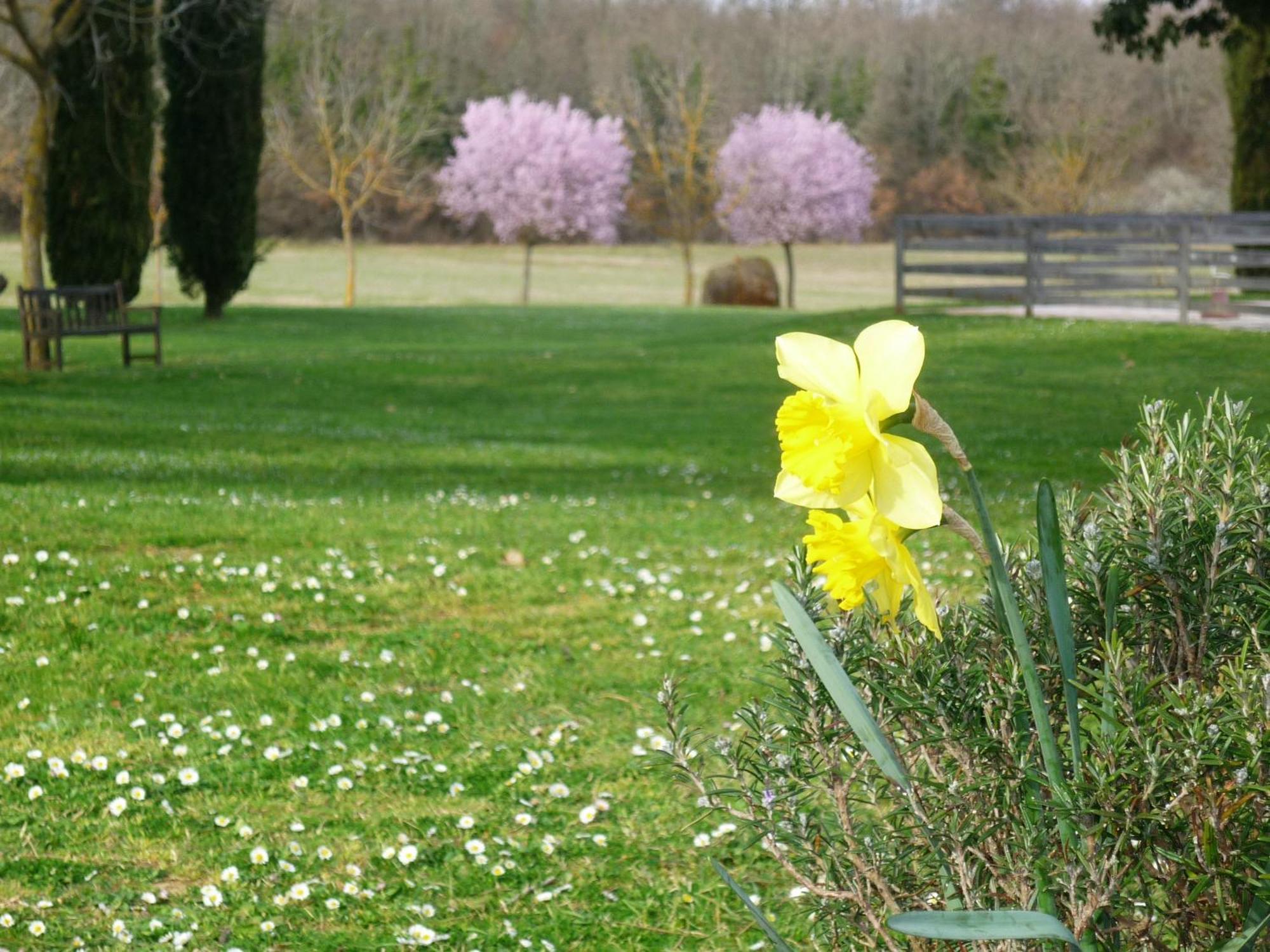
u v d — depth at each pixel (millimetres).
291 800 4305
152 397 17953
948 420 15477
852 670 2064
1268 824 1710
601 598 7082
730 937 3441
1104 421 14953
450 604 6879
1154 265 21422
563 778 4559
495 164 52125
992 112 68438
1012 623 1701
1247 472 1999
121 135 23859
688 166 51719
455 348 25422
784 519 9594
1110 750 1692
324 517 9055
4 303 38594
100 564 7203
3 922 3316
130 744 4695
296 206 71625
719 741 2188
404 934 3383
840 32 78125
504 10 80875
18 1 20375
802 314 33875
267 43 53688
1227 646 1949
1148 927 1867
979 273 23016
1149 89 69125
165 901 3559
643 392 19562
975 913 1504
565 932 3473
